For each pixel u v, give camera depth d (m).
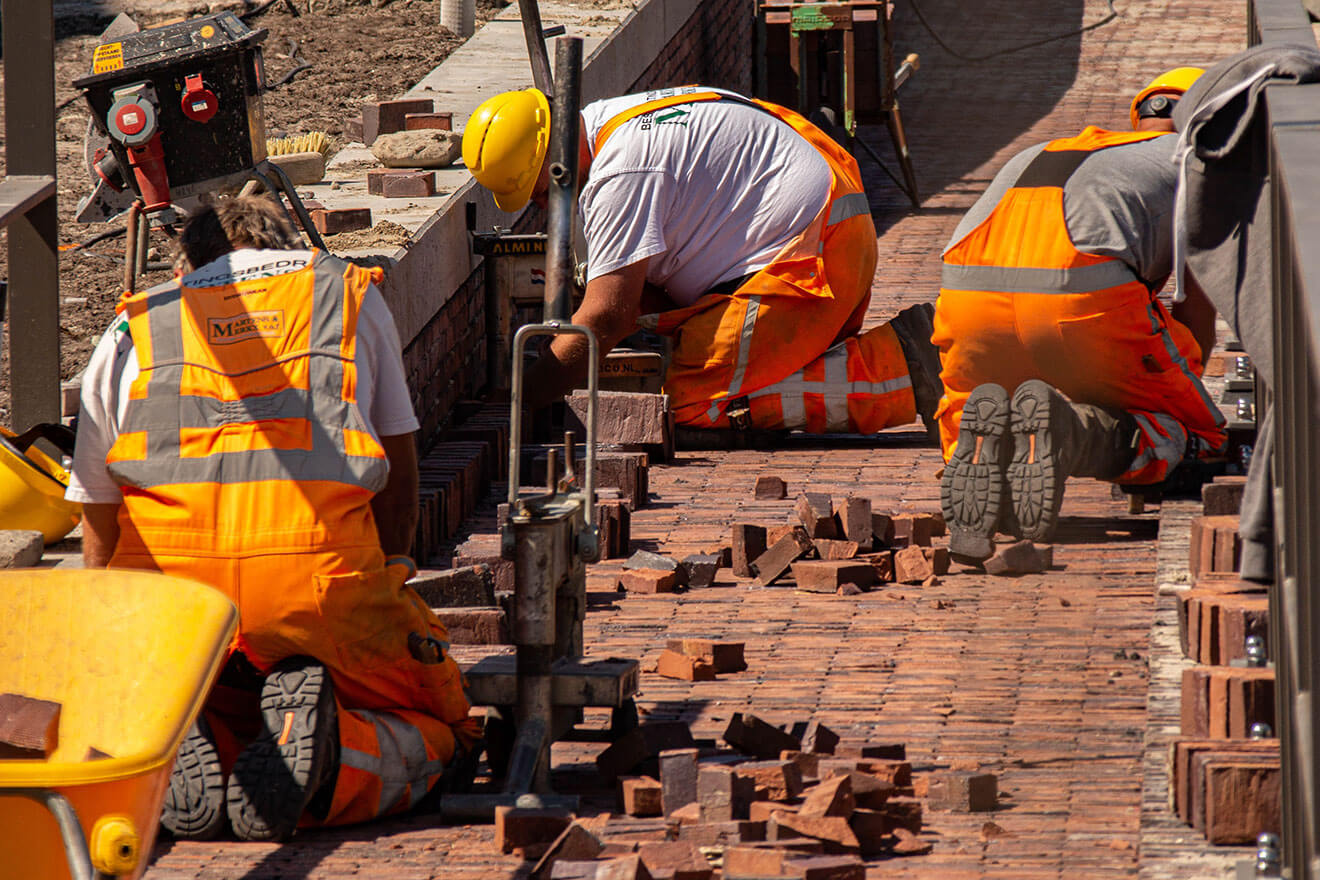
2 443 22.39
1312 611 8.15
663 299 30.45
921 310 29.67
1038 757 14.52
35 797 11.02
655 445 28.66
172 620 12.78
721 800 13.72
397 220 29.38
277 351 14.96
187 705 12.13
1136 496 21.69
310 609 14.57
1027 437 19.84
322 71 45.19
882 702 16.66
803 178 29.11
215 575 14.54
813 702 16.97
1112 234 20.94
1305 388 8.46
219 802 14.35
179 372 14.88
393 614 15.16
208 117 24.77
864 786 13.72
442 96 39.25
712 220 29.22
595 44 42.09
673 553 23.41
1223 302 14.33
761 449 29.78
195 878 13.62
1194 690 14.34
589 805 15.03
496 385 32.25
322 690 14.41
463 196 31.84
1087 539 17.72
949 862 12.93
